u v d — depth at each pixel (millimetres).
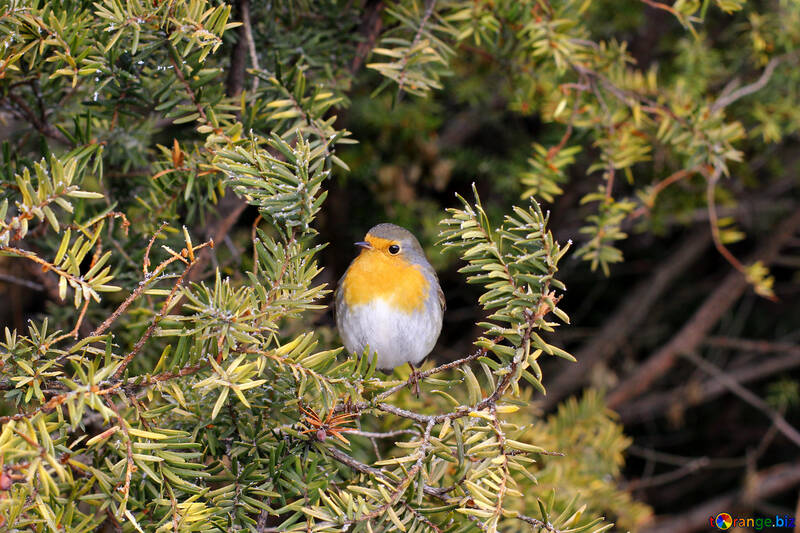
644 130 6449
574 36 6383
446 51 6352
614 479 6723
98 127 6324
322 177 6172
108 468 6188
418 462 6172
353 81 6379
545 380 6977
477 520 6172
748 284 6848
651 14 6703
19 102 6273
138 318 6324
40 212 5980
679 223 6832
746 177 6648
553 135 6469
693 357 6855
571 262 6832
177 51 6219
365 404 6188
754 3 6594
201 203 6289
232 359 6172
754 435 7352
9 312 6613
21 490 5758
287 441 6211
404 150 6613
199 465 6156
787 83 6523
